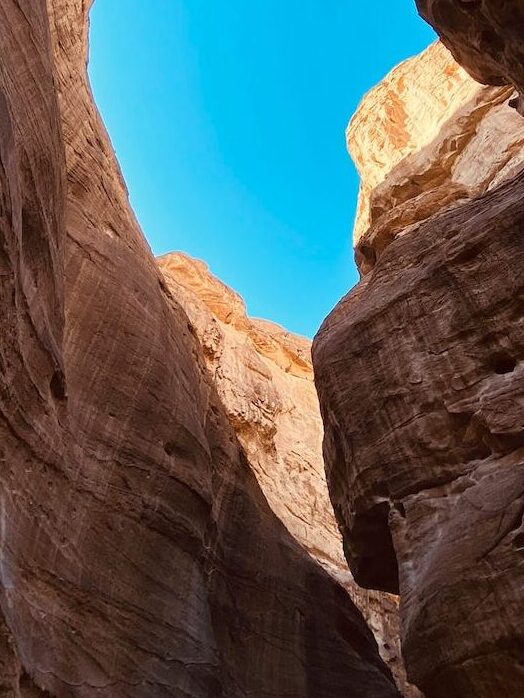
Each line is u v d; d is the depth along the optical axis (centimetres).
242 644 1316
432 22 1184
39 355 916
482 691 716
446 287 1069
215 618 1283
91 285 1243
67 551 927
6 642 704
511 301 986
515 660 705
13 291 810
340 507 1125
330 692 1395
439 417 964
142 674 958
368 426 1032
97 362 1162
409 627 789
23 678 748
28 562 844
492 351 971
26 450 875
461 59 1245
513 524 768
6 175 760
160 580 1078
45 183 1008
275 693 1302
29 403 885
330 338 1192
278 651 1371
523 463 843
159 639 1020
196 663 1066
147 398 1213
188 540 1173
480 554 764
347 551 1128
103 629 933
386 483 975
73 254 1244
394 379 1038
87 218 1370
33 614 817
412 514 917
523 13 989
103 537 1007
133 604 1005
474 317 1009
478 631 727
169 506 1152
